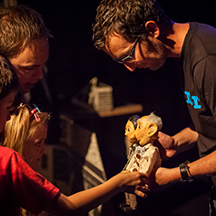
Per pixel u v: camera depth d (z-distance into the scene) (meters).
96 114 3.61
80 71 4.07
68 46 3.91
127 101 4.00
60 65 3.94
